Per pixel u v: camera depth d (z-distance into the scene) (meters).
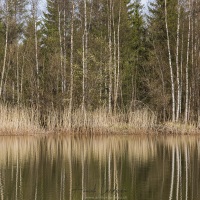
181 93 75.69
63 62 71.69
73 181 27.19
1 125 56.75
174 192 24.16
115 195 23.47
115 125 60.12
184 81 77.62
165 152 41.28
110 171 30.75
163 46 80.75
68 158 37.12
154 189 24.94
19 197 23.05
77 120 59.88
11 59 81.81
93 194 23.67
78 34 77.38
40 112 63.81
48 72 72.25
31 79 73.25
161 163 34.34
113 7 76.88
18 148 44.16
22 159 36.47
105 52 71.88
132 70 86.19
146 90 85.50
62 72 68.00
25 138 54.25
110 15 73.81
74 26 78.81
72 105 63.44
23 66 77.62
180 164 33.78
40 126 60.69
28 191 24.44
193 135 59.69
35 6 68.31
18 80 79.62
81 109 60.81
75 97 65.00
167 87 79.56
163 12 80.56
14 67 82.50
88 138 54.88
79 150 42.69
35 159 36.44
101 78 68.25
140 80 86.25
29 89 73.25
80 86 67.38
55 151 41.88
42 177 28.42
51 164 33.78
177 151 41.97
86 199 22.55
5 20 71.62
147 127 60.28
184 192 24.16
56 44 80.44
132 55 87.12
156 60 79.12
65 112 60.28
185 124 61.41
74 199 22.55
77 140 52.34
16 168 31.94
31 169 31.48
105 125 59.47
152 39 81.19
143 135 59.25
